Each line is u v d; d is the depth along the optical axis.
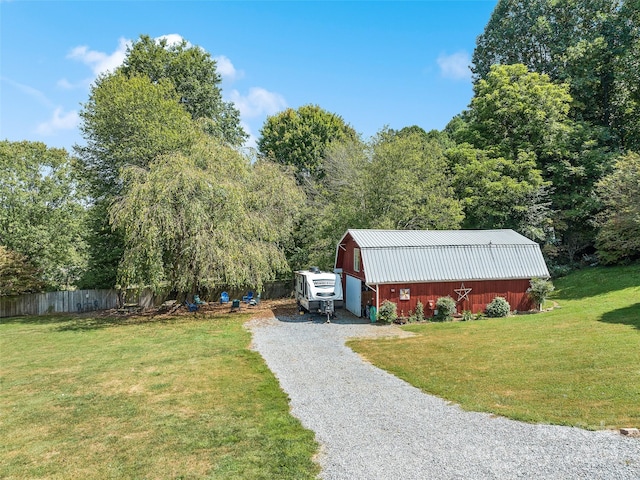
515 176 24.62
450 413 7.60
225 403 8.70
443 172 25.55
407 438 6.65
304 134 33.66
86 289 24.98
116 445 6.90
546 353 10.88
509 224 24.39
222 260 17.73
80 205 25.67
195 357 12.60
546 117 24.98
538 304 18.11
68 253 25.72
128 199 17.41
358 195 24.52
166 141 20.52
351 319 18.17
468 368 10.27
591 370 9.18
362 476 5.55
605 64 25.94
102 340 15.65
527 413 7.30
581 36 27.14
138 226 17.19
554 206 26.09
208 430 7.34
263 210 21.20
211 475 5.78
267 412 8.09
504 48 30.25
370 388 9.27
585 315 15.34
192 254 18.17
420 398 8.49
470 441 6.41
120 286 18.83
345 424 7.35
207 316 20.25
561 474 5.31
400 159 23.67
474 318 17.36
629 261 22.73
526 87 25.48
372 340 14.05
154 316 20.91
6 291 22.09
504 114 26.02
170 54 30.28
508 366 10.14
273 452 6.39
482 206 24.31
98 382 10.49
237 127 34.38
